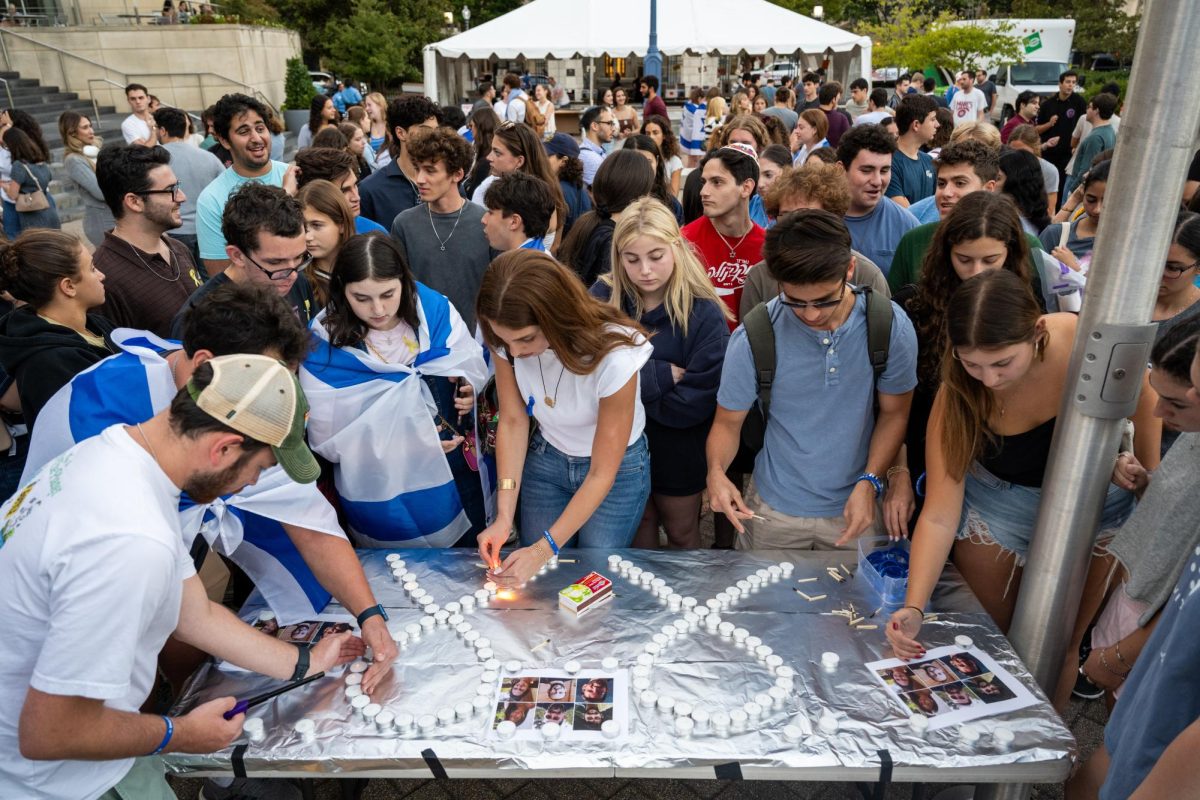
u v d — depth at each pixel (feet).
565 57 41.19
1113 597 7.00
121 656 4.45
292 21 96.48
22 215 21.93
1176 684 4.33
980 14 95.76
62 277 7.76
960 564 7.95
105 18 67.92
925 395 8.70
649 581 7.56
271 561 7.20
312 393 8.16
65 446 6.33
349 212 10.05
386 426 8.29
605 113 26.53
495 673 6.38
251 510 6.63
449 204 12.59
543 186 11.47
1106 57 91.76
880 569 7.32
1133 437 7.47
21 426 8.63
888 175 11.75
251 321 6.04
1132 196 5.40
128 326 10.34
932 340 8.46
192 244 18.10
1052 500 6.37
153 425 4.77
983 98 41.16
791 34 40.63
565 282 7.16
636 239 8.52
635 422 8.42
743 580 7.54
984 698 6.08
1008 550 7.50
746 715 5.88
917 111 16.02
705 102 40.83
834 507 8.26
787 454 8.18
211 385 4.59
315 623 7.07
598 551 8.10
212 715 5.51
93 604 4.34
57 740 4.48
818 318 7.26
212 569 10.29
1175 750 3.90
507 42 41.37
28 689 4.46
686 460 9.55
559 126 55.62
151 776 5.57
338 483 8.67
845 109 36.19
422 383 8.61
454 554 8.13
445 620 7.06
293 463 4.97
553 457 8.57
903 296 9.53
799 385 7.78
